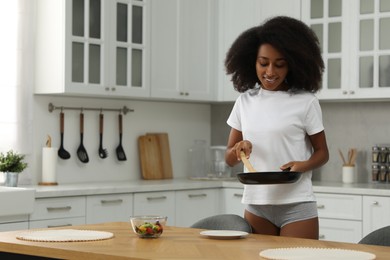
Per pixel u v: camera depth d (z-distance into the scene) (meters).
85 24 5.21
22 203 4.46
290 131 3.29
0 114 5.13
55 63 5.14
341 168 6.00
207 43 6.10
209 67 6.11
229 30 6.11
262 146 3.32
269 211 3.31
